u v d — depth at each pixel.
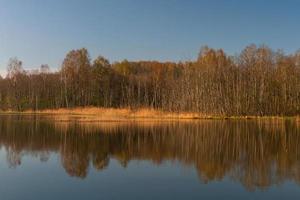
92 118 61.69
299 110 74.12
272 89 75.94
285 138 34.47
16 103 95.50
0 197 14.63
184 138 34.56
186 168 20.48
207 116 67.94
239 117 69.00
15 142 31.66
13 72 103.06
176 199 14.27
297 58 80.12
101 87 101.25
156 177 18.20
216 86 72.56
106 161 22.81
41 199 14.34
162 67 126.75
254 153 25.72
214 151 26.75
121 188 15.98
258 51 79.62
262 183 16.84
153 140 33.12
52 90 103.12
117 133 38.72
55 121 55.44
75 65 100.62
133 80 106.56
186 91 75.69
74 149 27.84
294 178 17.86
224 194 15.02
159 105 88.88
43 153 25.97
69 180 17.59
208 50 83.88
